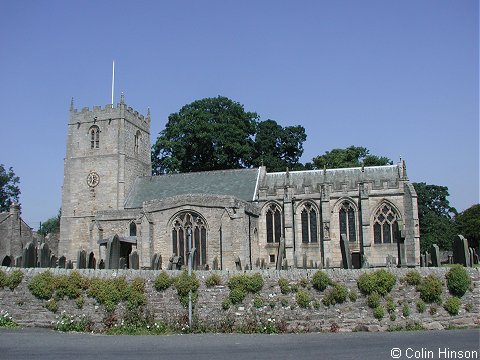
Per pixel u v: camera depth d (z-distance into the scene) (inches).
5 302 1148.5
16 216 2768.2
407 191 2406.5
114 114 2881.4
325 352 795.4
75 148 2915.8
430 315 1084.5
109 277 1137.4
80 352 806.5
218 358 751.7
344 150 3841.0
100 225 2481.5
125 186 2842.0
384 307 1080.2
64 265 1574.8
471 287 1110.4
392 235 2416.3
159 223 2217.0
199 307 1098.1
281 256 1674.5
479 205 4234.7
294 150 3676.2
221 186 2738.7
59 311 1125.7
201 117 3284.9
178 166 3331.7
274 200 2564.0
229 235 2134.6
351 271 1109.1
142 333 1035.9
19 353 799.1
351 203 2493.8
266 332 1042.7
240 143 3348.9
